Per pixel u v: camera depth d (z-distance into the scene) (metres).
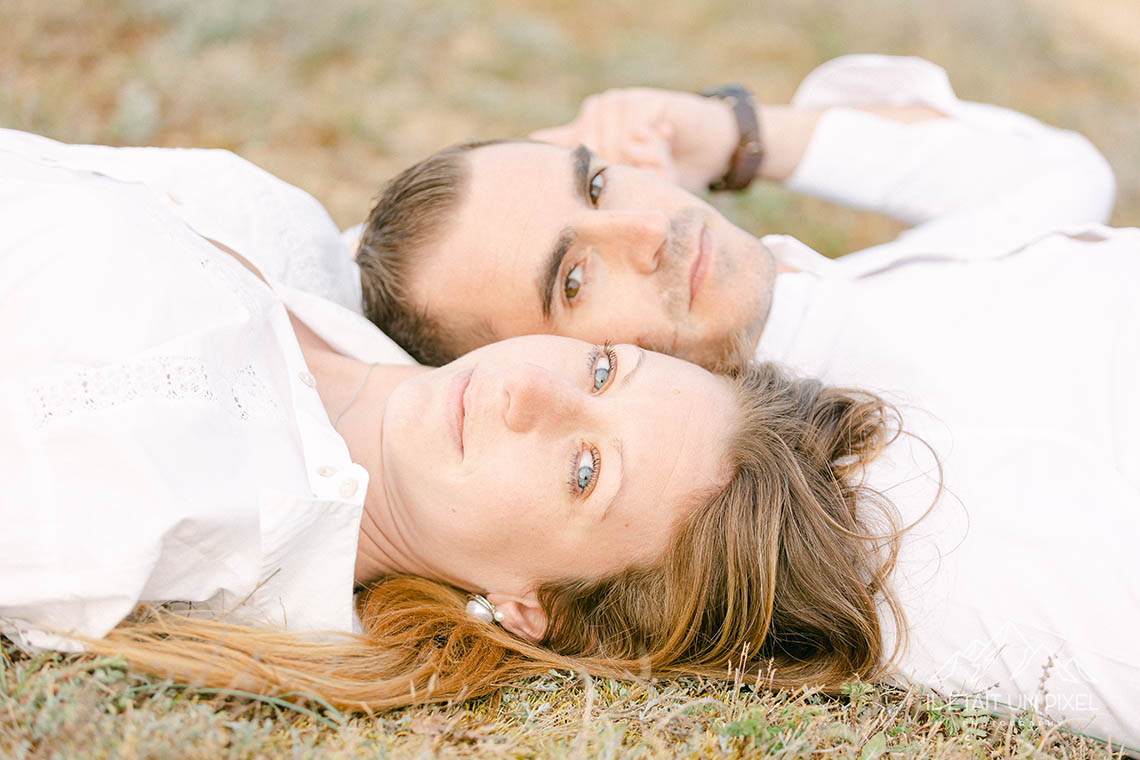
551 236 2.56
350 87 4.41
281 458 1.98
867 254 2.98
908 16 6.04
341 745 1.71
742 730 1.82
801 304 2.83
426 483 2.11
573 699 2.03
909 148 3.33
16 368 1.74
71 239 1.86
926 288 2.72
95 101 3.88
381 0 4.84
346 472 2.02
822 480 2.22
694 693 2.07
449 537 2.13
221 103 4.06
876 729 1.97
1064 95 5.76
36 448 1.69
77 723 1.53
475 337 2.74
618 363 2.21
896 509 2.19
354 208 3.88
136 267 1.90
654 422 2.12
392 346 2.54
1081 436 2.19
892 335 2.61
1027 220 3.01
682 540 2.12
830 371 2.68
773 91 5.29
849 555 2.16
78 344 1.77
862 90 3.56
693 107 3.33
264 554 1.90
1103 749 2.06
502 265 2.60
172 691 1.70
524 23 5.21
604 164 2.74
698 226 2.64
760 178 3.50
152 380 1.79
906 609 2.14
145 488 1.70
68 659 1.70
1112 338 2.33
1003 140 3.28
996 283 2.62
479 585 2.22
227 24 4.35
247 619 1.99
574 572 2.16
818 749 1.86
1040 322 2.44
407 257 2.71
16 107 3.64
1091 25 6.70
